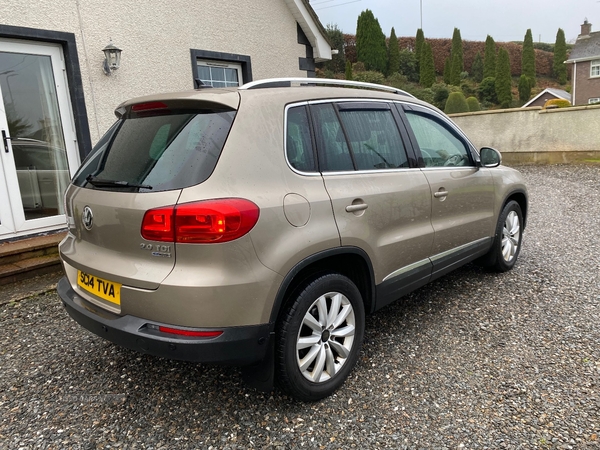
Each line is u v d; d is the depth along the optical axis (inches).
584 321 139.2
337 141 110.9
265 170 92.4
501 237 174.6
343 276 106.7
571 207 308.0
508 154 571.2
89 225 98.2
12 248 186.4
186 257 83.7
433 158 141.9
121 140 104.1
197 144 89.4
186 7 260.8
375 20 1540.4
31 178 206.1
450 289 169.6
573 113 518.0
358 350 112.7
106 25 225.3
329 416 98.8
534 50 2132.1
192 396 106.9
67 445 90.9
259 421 97.5
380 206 114.6
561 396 103.0
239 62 297.3
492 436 91.0
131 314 89.7
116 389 110.3
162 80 252.7
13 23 191.8
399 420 96.9
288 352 94.9
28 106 203.5
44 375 116.6
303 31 335.9
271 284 89.1
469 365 117.3
